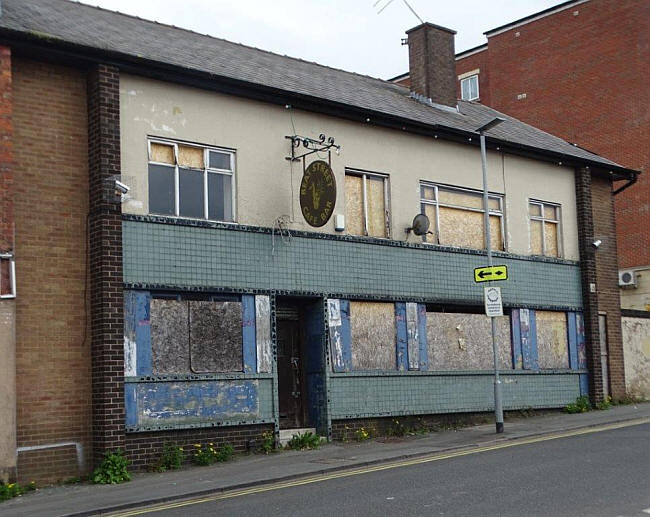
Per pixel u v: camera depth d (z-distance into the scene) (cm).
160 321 1455
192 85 1545
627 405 2270
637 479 1048
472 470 1185
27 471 1291
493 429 1784
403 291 1836
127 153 1448
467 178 2028
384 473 1216
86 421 1363
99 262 1375
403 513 907
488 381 1977
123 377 1372
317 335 1695
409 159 1905
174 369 1459
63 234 1380
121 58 1421
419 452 1418
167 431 1428
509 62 3566
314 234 1695
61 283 1367
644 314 2469
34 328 1330
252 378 1555
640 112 3086
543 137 2445
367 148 1825
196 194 1546
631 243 3056
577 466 1171
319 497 1040
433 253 1912
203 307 1512
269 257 1616
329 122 1762
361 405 1720
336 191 1652
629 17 3155
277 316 1684
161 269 1459
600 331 2297
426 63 2277
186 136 1532
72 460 1339
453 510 909
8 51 1315
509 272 2084
